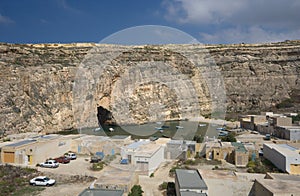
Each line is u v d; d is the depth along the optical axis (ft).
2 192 57.26
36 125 139.44
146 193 55.11
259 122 140.67
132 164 59.00
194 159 79.30
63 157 82.94
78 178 67.05
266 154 84.23
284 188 43.78
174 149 75.61
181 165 72.08
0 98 133.28
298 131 104.99
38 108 145.69
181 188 46.55
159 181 60.39
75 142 94.38
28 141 90.12
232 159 80.59
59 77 162.81
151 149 67.05
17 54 165.78
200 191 46.32
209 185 50.29
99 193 44.47
